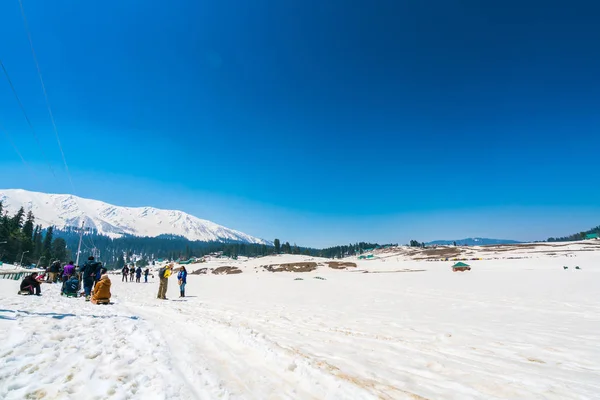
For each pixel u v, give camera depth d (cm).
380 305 1361
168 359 473
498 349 605
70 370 388
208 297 1806
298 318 994
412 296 1711
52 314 748
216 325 754
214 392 366
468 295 1662
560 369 485
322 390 389
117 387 350
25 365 385
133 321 780
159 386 363
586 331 759
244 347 577
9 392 314
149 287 2923
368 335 733
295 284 2886
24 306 842
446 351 591
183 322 827
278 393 377
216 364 478
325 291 2145
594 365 505
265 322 910
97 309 973
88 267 1355
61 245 14125
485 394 386
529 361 528
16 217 10150
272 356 514
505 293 1691
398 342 660
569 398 377
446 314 1075
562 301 1320
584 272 3114
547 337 701
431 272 4622
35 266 9031
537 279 2486
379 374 453
